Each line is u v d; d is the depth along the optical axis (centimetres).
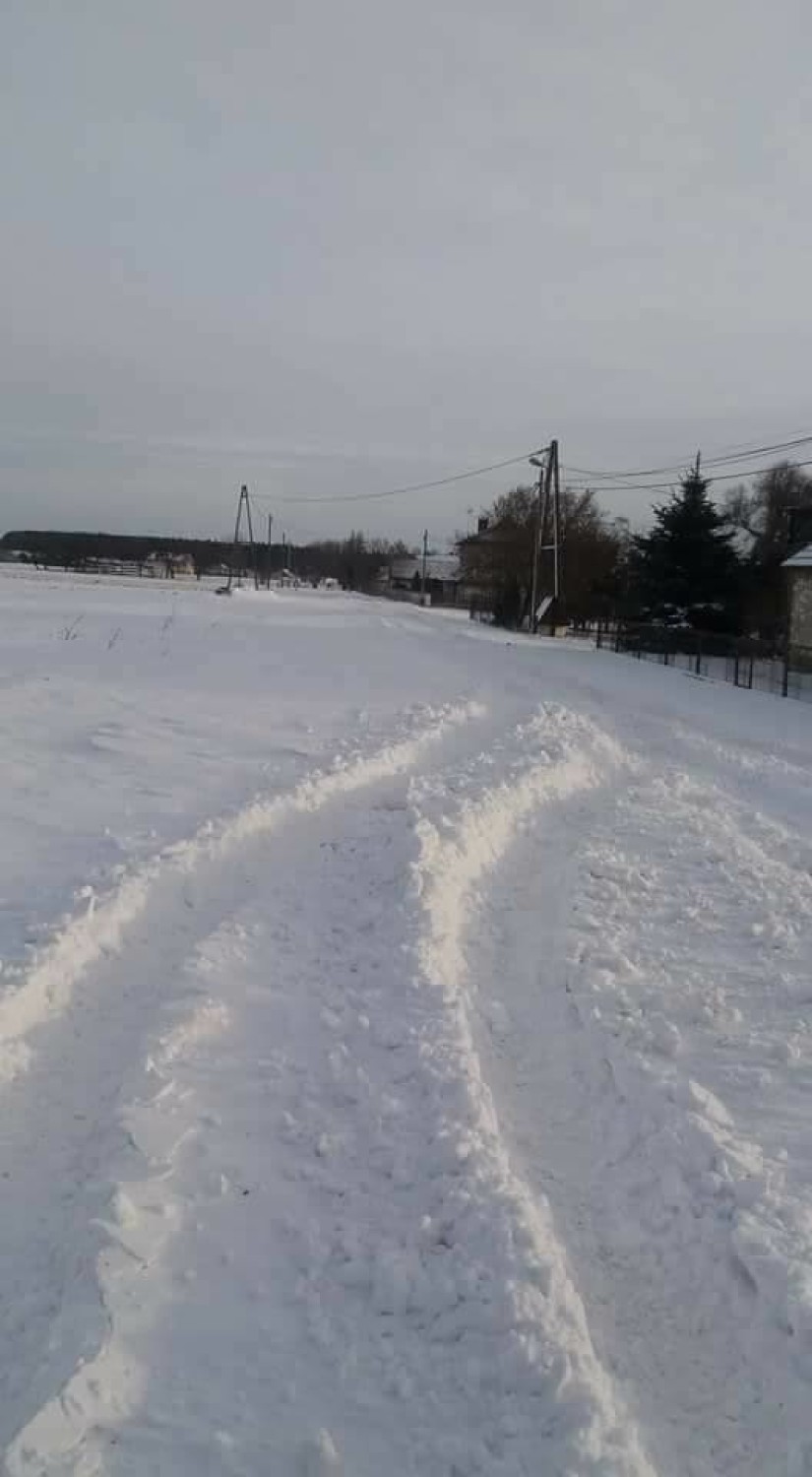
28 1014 451
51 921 524
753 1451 276
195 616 3416
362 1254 331
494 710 1627
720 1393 296
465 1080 427
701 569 3900
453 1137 387
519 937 641
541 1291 312
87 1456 250
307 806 859
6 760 923
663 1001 554
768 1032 533
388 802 897
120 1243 321
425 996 507
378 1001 507
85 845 680
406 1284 317
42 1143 376
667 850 870
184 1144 379
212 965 530
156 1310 302
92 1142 377
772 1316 319
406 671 2112
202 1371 283
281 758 1030
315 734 1202
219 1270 321
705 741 1581
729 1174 392
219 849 703
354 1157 382
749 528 5566
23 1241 327
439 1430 269
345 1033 476
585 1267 343
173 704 1338
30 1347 284
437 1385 283
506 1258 324
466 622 5319
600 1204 376
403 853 718
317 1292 317
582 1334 302
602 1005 541
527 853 836
